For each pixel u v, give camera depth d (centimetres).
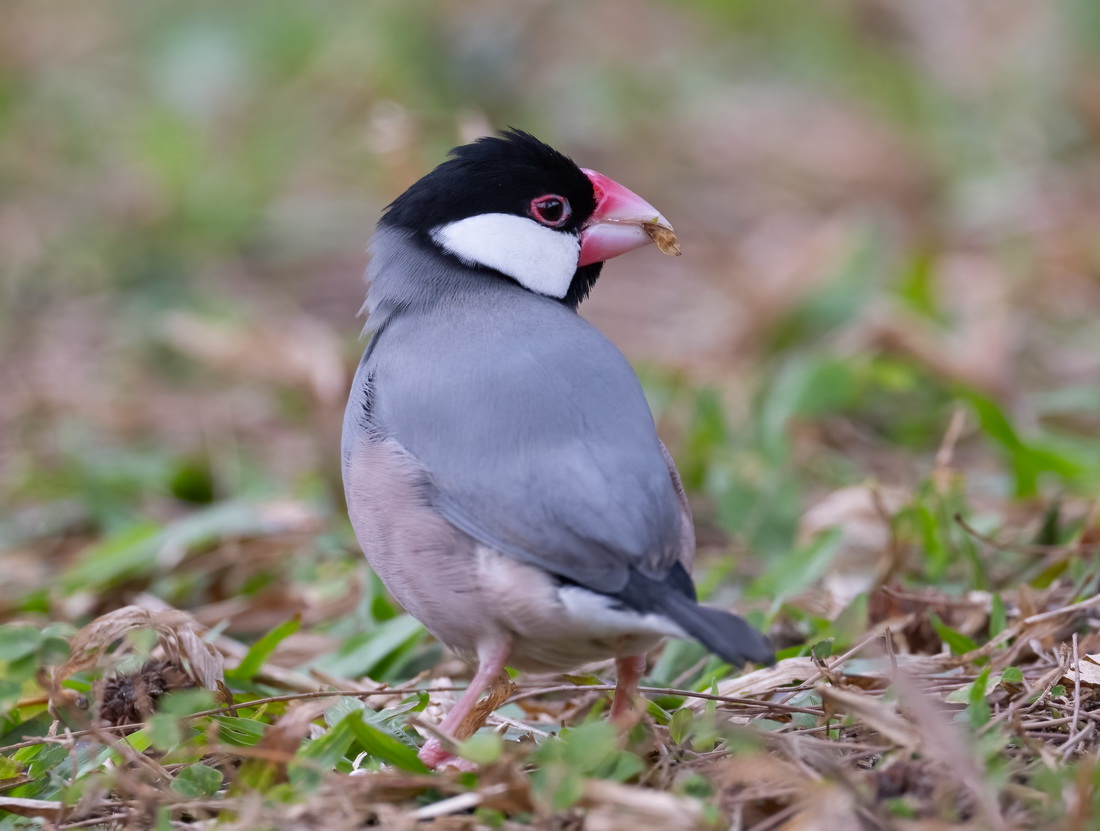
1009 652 752
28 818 633
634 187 1975
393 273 773
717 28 2464
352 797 605
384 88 2120
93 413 1440
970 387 1234
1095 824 546
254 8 2369
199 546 1062
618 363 705
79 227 1895
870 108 2172
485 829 589
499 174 773
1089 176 1892
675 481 704
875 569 970
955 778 586
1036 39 2152
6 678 738
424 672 816
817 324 1475
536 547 641
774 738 636
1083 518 966
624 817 572
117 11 2644
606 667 853
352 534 1070
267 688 823
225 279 1766
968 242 1756
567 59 2325
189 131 2041
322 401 1259
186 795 625
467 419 674
